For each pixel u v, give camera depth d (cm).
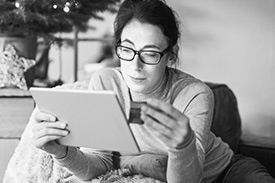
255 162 194
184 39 323
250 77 319
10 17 204
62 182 167
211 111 158
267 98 318
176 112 120
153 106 119
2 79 209
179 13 323
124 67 150
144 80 149
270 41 315
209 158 180
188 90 161
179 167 133
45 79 255
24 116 211
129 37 146
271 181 175
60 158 150
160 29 147
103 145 136
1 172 211
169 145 127
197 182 141
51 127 136
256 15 316
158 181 158
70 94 127
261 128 320
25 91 210
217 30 321
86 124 132
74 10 216
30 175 173
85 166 157
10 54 209
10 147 211
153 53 146
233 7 318
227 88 251
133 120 124
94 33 340
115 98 121
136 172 163
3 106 209
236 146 238
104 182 158
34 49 218
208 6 321
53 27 220
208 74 323
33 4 203
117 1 225
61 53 347
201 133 152
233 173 185
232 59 320
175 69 169
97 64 331
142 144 163
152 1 152
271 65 316
